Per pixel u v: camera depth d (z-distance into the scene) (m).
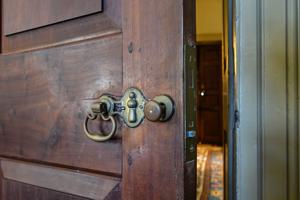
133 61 0.41
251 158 0.50
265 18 0.50
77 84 0.47
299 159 0.48
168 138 0.37
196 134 0.38
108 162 0.44
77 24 0.48
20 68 0.57
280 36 0.49
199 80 4.46
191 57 0.38
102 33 0.45
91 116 0.44
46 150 0.52
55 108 0.51
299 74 0.48
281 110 0.49
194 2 0.39
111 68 0.43
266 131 0.49
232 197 0.54
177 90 0.37
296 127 0.48
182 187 0.36
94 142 0.45
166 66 0.38
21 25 0.56
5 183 0.59
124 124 0.41
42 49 0.53
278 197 0.49
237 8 0.52
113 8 0.44
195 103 0.38
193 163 0.38
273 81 0.49
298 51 0.48
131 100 0.40
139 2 0.41
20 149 0.57
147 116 0.37
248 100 0.51
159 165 0.38
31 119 0.55
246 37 0.51
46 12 0.52
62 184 0.49
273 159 0.49
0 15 0.62
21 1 0.57
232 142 0.54
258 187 0.50
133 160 0.40
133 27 0.41
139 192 0.40
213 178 2.56
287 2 0.49
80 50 0.47
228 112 0.57
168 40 0.38
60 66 0.50
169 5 0.38
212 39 3.95
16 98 0.58
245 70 0.51
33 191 0.54
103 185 0.44
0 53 0.61
